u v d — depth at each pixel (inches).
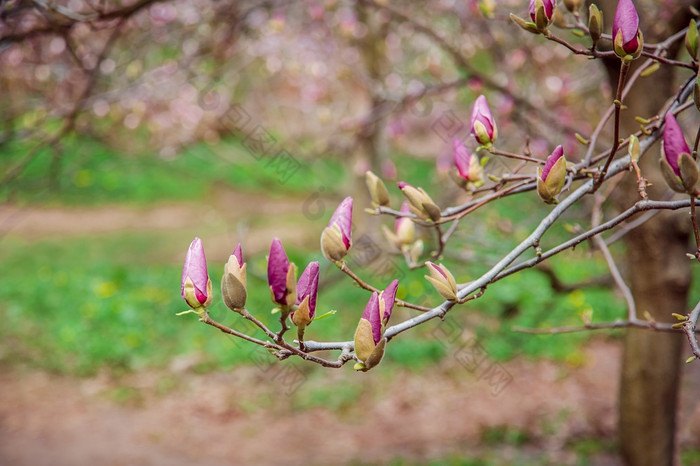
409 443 252.5
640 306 125.6
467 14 186.1
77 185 574.9
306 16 235.8
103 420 271.1
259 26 218.1
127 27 185.0
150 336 339.0
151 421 271.0
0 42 119.3
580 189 51.8
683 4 98.6
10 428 261.7
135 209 567.5
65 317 355.3
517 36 182.9
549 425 258.4
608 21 97.9
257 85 308.7
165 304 369.1
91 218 546.9
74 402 284.5
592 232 50.1
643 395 129.6
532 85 193.5
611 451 236.8
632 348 130.3
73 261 455.2
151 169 617.9
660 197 110.6
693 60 52.8
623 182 114.6
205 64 209.9
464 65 144.6
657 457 131.7
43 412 275.0
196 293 47.1
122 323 348.5
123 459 241.9
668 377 128.0
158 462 240.4
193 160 638.5
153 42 191.9
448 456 238.5
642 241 121.0
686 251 121.6
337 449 249.9
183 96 250.1
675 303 122.3
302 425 269.1
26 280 410.3
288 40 248.4
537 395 283.3
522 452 240.8
